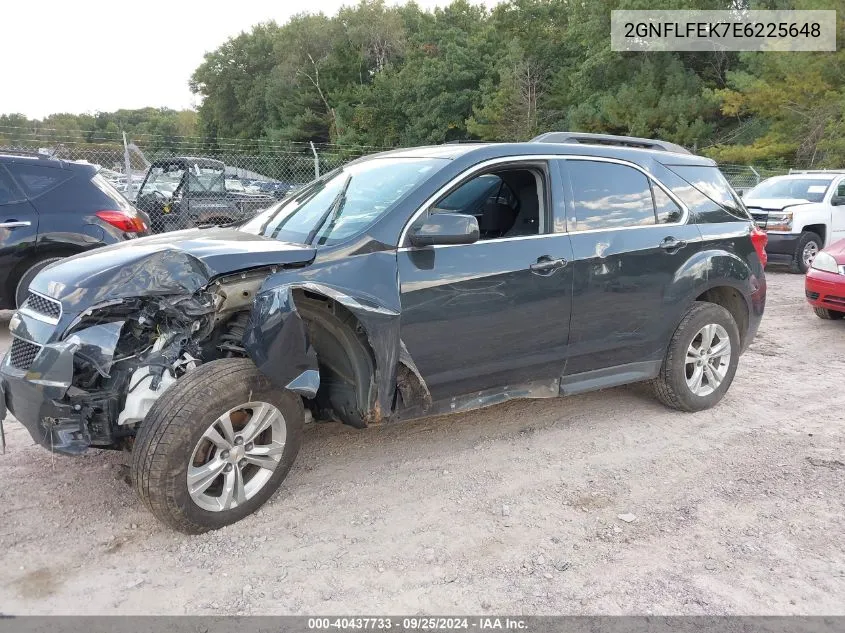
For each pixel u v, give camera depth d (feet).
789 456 13.70
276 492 11.80
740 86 98.12
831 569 9.86
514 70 145.48
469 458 13.43
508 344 12.76
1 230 20.24
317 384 10.42
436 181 12.25
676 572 9.73
